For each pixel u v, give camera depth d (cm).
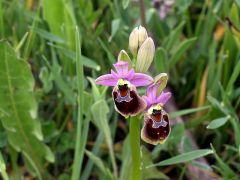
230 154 15
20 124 14
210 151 12
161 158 15
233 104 16
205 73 17
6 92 13
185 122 16
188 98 17
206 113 16
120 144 16
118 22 16
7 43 13
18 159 16
